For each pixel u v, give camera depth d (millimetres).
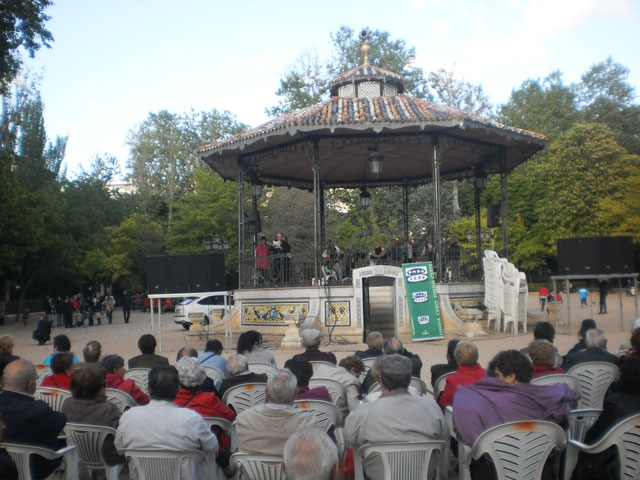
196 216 43812
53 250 42594
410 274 16750
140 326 30781
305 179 24938
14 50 25406
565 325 19531
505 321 17234
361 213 44250
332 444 2340
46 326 21766
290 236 40594
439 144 17875
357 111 17609
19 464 4164
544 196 49812
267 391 4074
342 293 17312
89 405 4879
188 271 15414
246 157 19984
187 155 60250
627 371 4086
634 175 42844
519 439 3834
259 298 18734
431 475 4199
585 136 46562
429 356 13508
